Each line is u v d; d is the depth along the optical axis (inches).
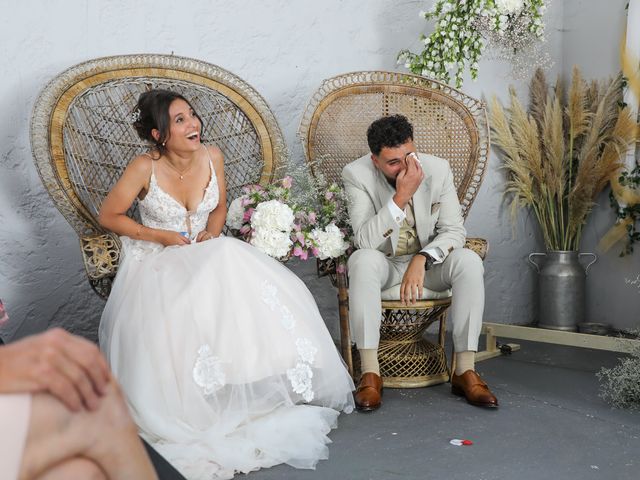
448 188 124.0
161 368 92.7
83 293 137.6
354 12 159.0
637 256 155.8
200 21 144.3
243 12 148.2
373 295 114.6
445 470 85.5
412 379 123.5
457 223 122.6
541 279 164.1
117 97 130.9
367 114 139.2
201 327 94.0
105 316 105.4
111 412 42.0
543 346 153.6
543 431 98.7
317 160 131.8
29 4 129.4
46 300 134.1
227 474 85.1
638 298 156.1
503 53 154.9
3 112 128.5
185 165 115.7
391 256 125.4
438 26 146.2
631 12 149.4
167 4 141.1
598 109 155.7
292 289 104.4
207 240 105.5
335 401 105.5
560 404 111.3
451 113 137.6
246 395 95.1
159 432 90.4
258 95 137.3
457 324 115.8
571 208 161.9
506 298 173.9
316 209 128.3
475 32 145.9
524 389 120.3
